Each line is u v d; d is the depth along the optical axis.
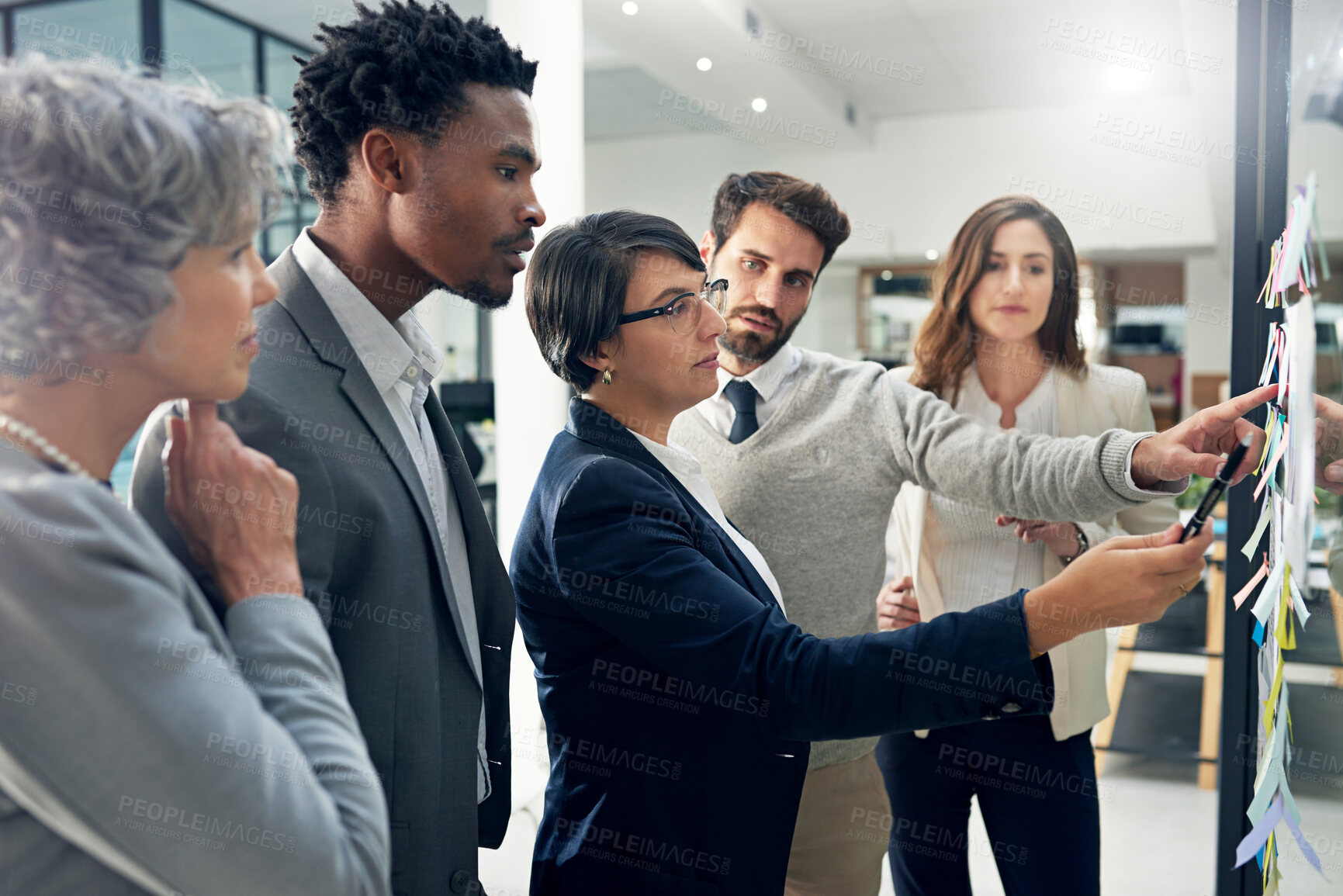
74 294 0.53
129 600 0.53
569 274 1.00
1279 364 0.91
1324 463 0.84
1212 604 3.11
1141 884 2.43
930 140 7.32
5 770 0.52
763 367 1.50
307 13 5.48
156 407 0.68
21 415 0.56
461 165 0.85
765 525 1.49
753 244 1.45
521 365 3.07
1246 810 1.06
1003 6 5.09
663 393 1.04
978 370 1.99
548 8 2.96
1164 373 7.85
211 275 0.59
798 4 5.13
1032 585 1.74
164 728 0.52
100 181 0.53
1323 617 0.87
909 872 1.73
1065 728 1.59
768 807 0.96
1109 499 1.18
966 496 1.38
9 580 0.51
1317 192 0.80
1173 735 3.34
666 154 8.21
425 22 0.83
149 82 0.58
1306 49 0.89
